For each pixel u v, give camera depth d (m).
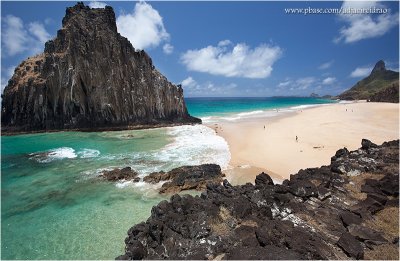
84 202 25.80
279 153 40.31
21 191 28.36
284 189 21.75
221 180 30.17
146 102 75.25
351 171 25.61
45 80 67.12
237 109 136.75
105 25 73.62
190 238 16.42
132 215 23.22
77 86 67.81
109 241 19.53
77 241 19.59
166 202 19.44
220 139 52.34
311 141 46.59
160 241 16.45
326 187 22.86
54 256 18.02
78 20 71.31
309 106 146.62
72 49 68.56
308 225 17.69
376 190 21.59
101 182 30.59
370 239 15.70
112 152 43.91
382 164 26.42
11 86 68.56
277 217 18.84
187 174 29.58
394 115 76.06
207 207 18.58
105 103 69.50
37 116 66.56
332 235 16.58
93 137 59.03
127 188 28.91
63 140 55.62
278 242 15.43
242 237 16.08
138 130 69.31
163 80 80.69
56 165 37.06
